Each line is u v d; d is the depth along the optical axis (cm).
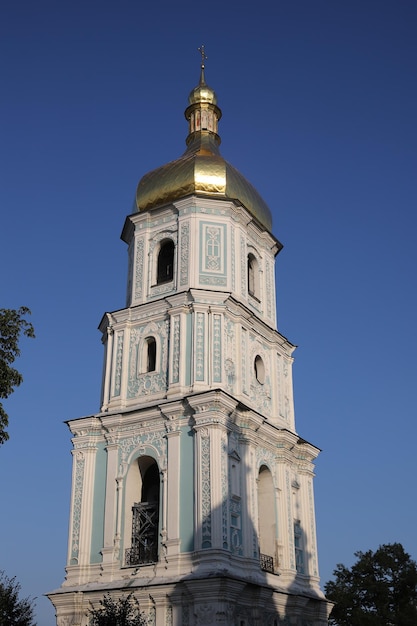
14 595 2961
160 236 3725
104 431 3356
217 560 2753
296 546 3475
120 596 2873
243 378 3384
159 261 3734
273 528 3319
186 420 3109
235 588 2709
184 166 3794
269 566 3197
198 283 3469
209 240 3584
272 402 3631
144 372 3428
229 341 3375
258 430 3334
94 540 3173
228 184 3756
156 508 3138
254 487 3144
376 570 5694
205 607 2650
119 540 3091
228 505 2916
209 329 3309
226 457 2997
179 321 3362
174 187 3747
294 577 3284
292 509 3484
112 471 3247
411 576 5541
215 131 4459
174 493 2991
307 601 3297
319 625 3403
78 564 3117
